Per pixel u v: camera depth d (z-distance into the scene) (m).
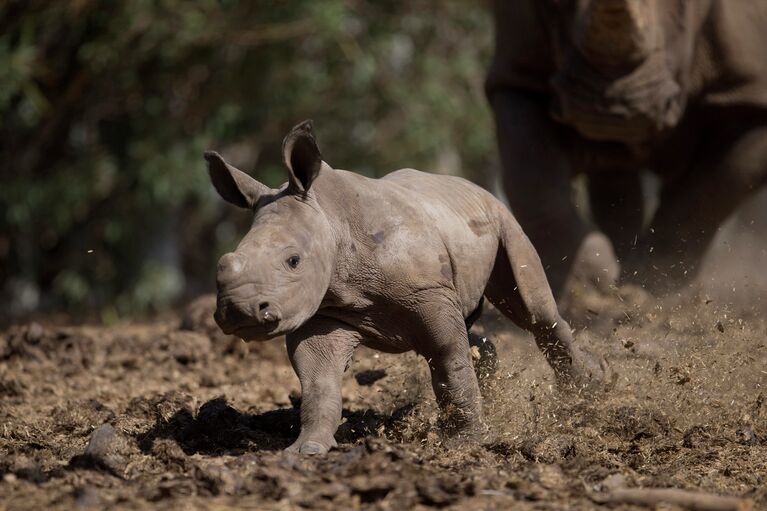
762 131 25.42
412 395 18.16
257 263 14.05
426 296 15.13
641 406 17.28
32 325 25.69
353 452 14.24
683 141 26.16
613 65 23.48
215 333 25.61
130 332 29.48
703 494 12.89
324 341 15.31
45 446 16.28
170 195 42.19
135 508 12.75
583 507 12.83
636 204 29.05
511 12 26.31
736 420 17.16
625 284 24.92
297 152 14.76
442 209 15.73
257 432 16.84
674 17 24.64
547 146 25.50
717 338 19.30
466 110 46.34
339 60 44.41
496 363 17.23
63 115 44.88
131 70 43.03
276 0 42.00
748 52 25.30
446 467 14.34
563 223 24.41
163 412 18.52
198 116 44.53
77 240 45.66
